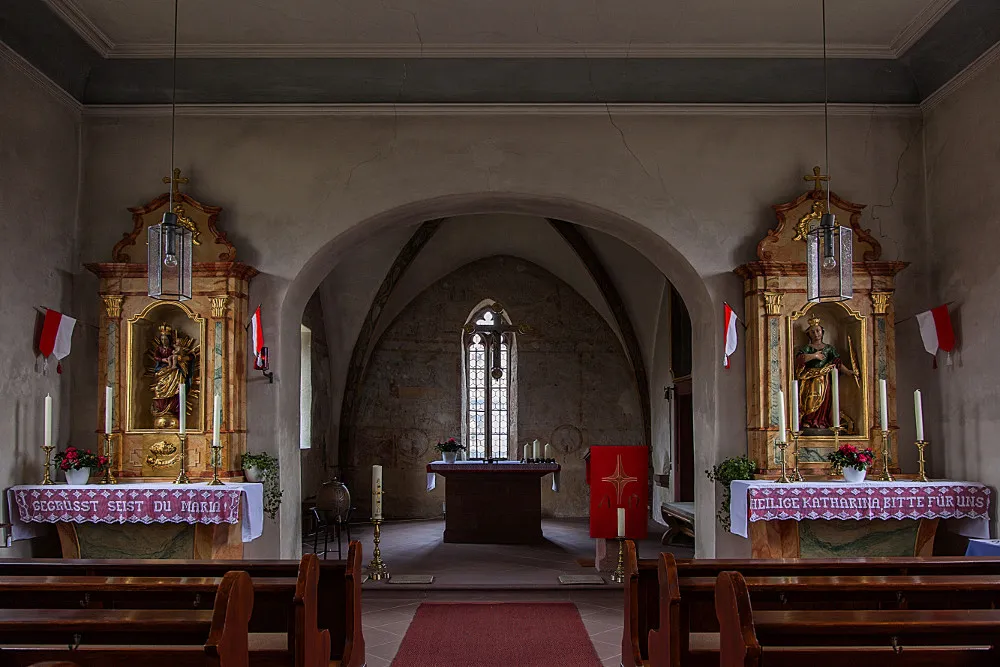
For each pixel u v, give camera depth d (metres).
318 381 17.92
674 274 11.25
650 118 10.59
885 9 9.17
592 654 7.75
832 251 8.42
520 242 19.92
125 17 9.28
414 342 20.11
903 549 9.33
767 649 4.45
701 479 10.77
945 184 10.08
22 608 5.21
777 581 5.11
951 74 9.82
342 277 18.09
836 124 10.60
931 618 4.25
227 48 9.93
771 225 10.46
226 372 9.80
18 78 9.11
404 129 10.55
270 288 10.38
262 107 10.49
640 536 11.70
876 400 9.91
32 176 9.40
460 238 19.34
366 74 10.27
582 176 10.49
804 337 10.16
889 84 10.41
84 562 6.03
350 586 6.04
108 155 10.50
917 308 10.43
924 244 10.48
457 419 20.30
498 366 19.61
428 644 8.11
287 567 5.97
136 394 9.97
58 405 9.90
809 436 9.88
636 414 20.61
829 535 9.31
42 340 9.41
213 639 3.97
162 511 8.76
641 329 19.72
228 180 10.48
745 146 10.56
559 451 20.44
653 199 10.49
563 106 10.49
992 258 9.13
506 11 9.27
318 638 5.46
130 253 10.11
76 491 8.77
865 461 9.21
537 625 8.88
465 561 13.23
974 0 8.70
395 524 18.56
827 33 9.72
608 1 9.06
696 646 5.27
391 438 19.64
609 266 18.89
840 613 4.37
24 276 9.25
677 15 9.36
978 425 9.37
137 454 9.80
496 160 10.50
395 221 11.08
